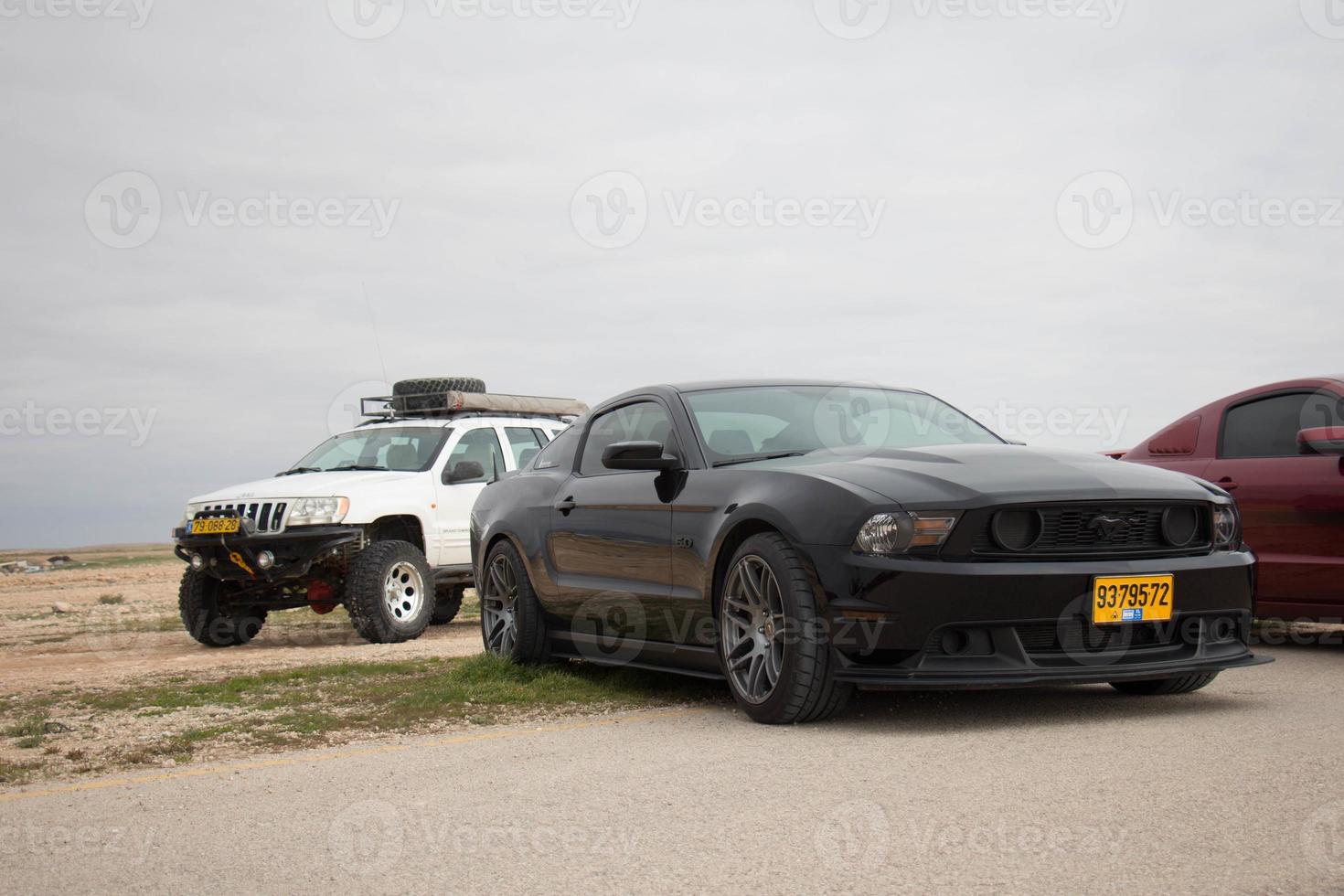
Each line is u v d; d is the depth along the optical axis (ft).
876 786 12.10
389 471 34.76
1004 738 14.37
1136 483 15.75
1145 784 11.78
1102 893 8.77
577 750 14.70
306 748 15.76
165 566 104.73
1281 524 22.56
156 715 18.65
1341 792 11.22
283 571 31.45
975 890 8.96
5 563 117.39
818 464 16.92
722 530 16.88
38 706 19.94
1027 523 15.11
